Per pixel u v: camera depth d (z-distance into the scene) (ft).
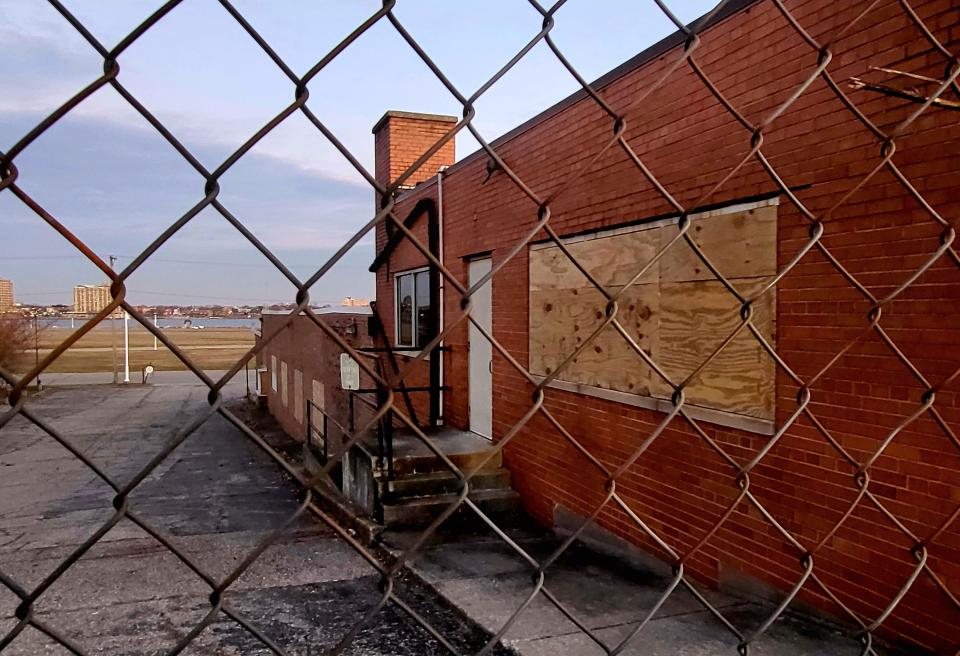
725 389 14.57
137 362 139.64
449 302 28.25
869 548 11.46
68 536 26.03
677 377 15.97
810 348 12.47
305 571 18.76
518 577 16.15
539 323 21.88
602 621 13.12
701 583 15.33
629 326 17.69
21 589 2.28
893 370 10.99
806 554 4.01
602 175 18.54
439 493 22.50
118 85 2.24
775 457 13.33
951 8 9.94
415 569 17.06
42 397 90.43
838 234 11.89
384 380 2.85
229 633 14.84
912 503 10.74
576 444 3.30
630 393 17.66
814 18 12.17
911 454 10.75
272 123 2.49
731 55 14.12
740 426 14.14
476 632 13.46
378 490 21.88
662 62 16.05
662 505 16.56
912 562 10.75
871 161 11.21
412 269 31.99
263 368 75.51
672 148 15.92
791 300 12.88
